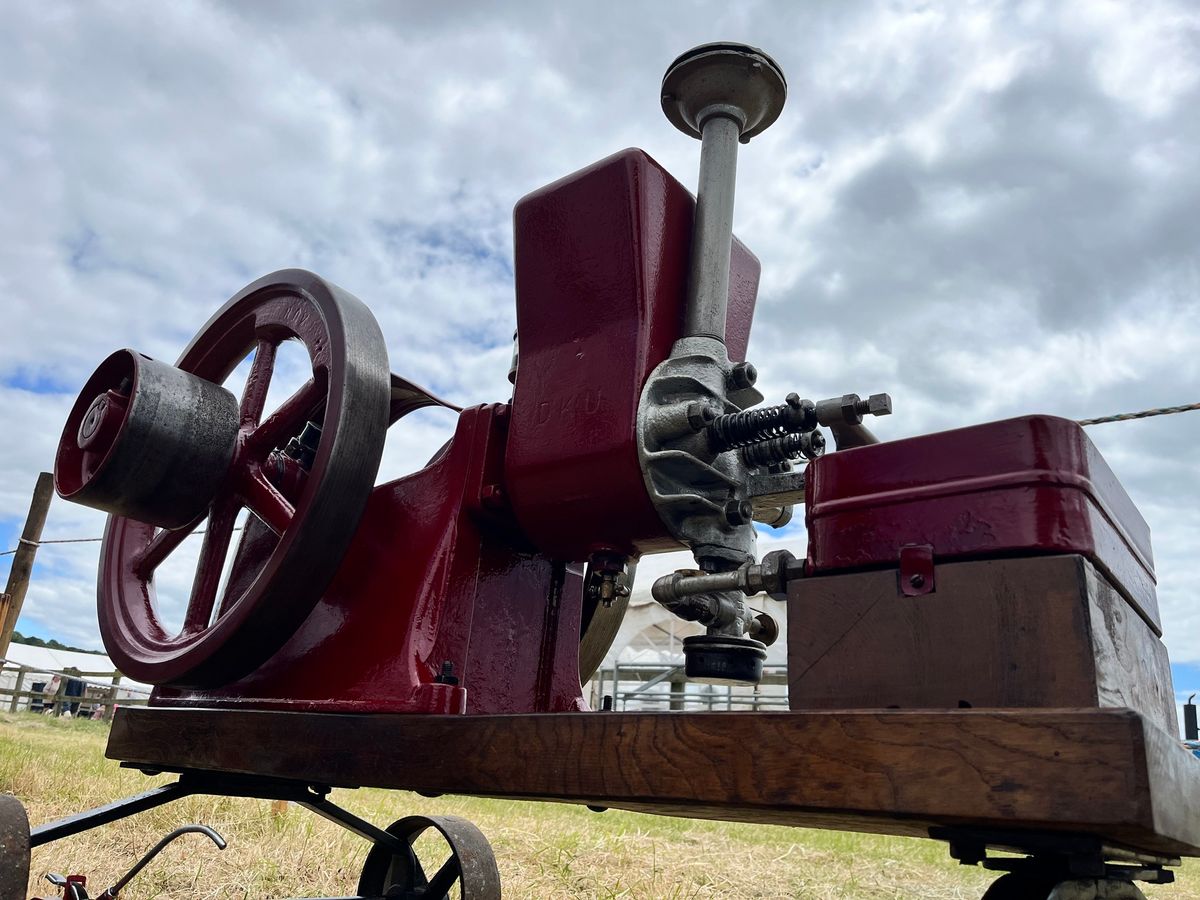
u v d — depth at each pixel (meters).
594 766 1.41
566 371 1.94
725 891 3.87
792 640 1.39
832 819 1.34
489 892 2.05
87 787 5.47
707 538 1.83
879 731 1.15
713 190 2.00
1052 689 1.15
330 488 1.97
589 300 1.95
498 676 2.02
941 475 1.31
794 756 1.21
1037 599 1.19
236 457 2.33
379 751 1.73
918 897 4.13
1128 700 1.25
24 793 5.20
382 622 1.99
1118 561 1.34
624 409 1.81
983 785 1.06
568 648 2.23
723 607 1.90
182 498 2.26
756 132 2.19
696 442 1.77
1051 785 1.02
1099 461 1.34
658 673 14.50
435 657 1.88
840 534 1.39
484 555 2.05
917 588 1.29
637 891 3.62
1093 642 1.15
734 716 1.28
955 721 1.10
